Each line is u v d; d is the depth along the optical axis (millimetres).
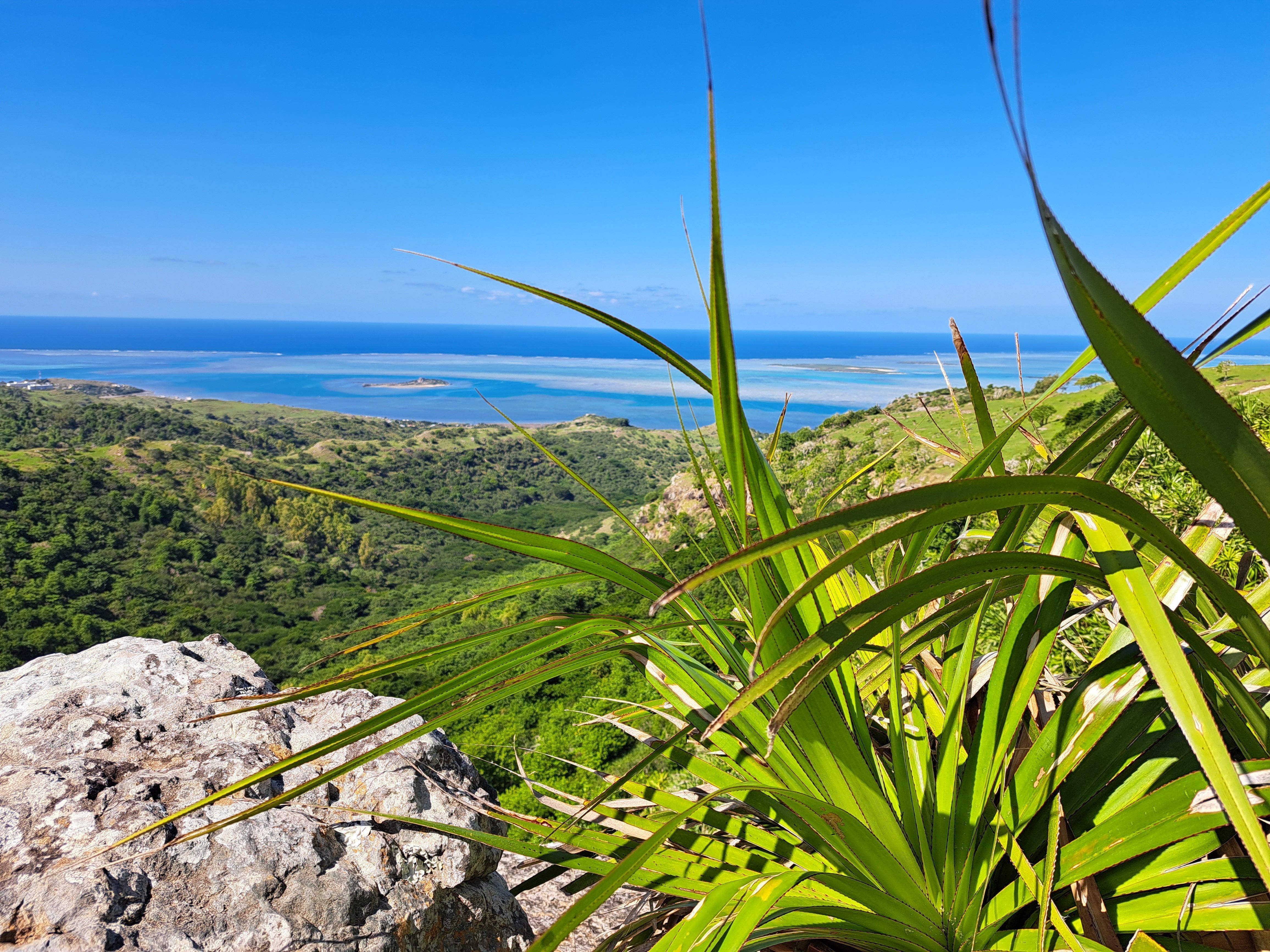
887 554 1882
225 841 1596
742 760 1417
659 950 1019
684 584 625
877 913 1199
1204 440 629
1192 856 1086
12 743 1801
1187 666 704
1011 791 1322
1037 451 1728
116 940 1338
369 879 1687
